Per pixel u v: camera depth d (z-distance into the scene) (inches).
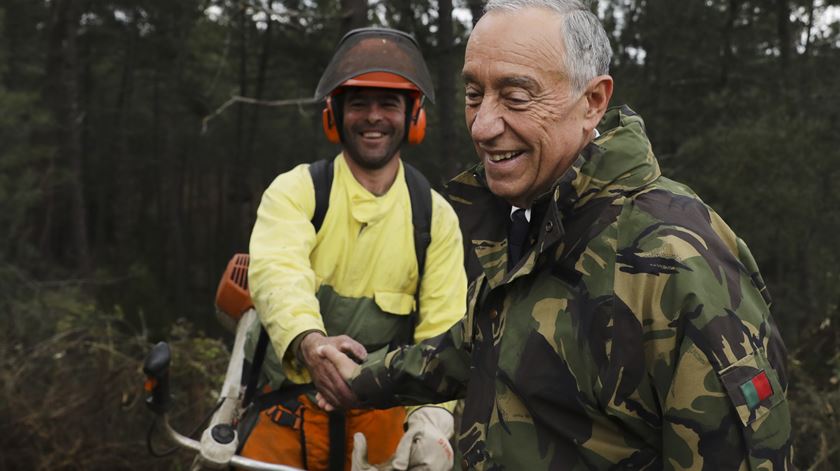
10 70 852.6
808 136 377.4
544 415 63.6
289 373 100.7
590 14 63.6
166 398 98.2
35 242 1061.1
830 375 218.2
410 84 105.0
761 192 360.2
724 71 527.8
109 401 210.1
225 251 1261.1
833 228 366.6
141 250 1165.7
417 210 108.6
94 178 1234.0
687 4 529.3
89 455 202.4
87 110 1206.3
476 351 70.2
